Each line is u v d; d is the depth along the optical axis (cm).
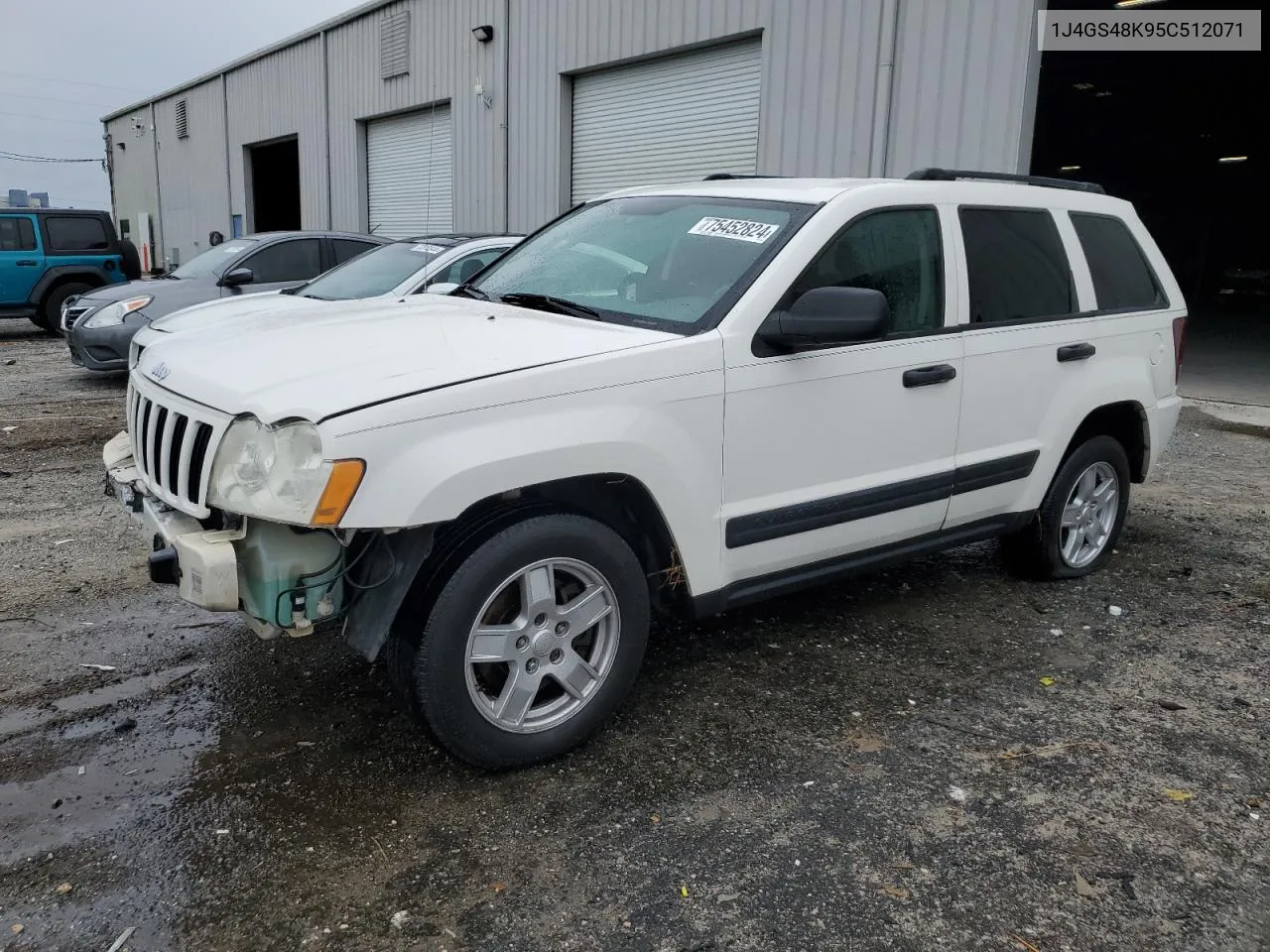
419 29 1723
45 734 329
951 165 945
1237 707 366
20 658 384
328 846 272
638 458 304
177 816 284
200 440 282
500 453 275
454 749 293
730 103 1193
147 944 233
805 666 392
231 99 2470
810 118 1073
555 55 1429
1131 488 698
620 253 390
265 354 304
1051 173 3058
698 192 411
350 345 309
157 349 342
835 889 258
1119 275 492
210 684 366
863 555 390
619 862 267
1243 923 248
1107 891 259
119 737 328
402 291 717
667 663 393
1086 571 505
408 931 239
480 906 248
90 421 847
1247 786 311
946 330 396
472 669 293
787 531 351
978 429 414
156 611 434
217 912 245
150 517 310
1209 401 1067
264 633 281
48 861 263
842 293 317
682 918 245
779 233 357
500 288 412
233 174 2534
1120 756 329
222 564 266
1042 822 290
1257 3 1241
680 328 331
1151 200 2864
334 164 2061
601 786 304
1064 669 396
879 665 395
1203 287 2752
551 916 245
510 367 287
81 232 1555
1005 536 491
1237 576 512
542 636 302
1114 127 2630
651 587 343
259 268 1001
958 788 306
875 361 367
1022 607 462
